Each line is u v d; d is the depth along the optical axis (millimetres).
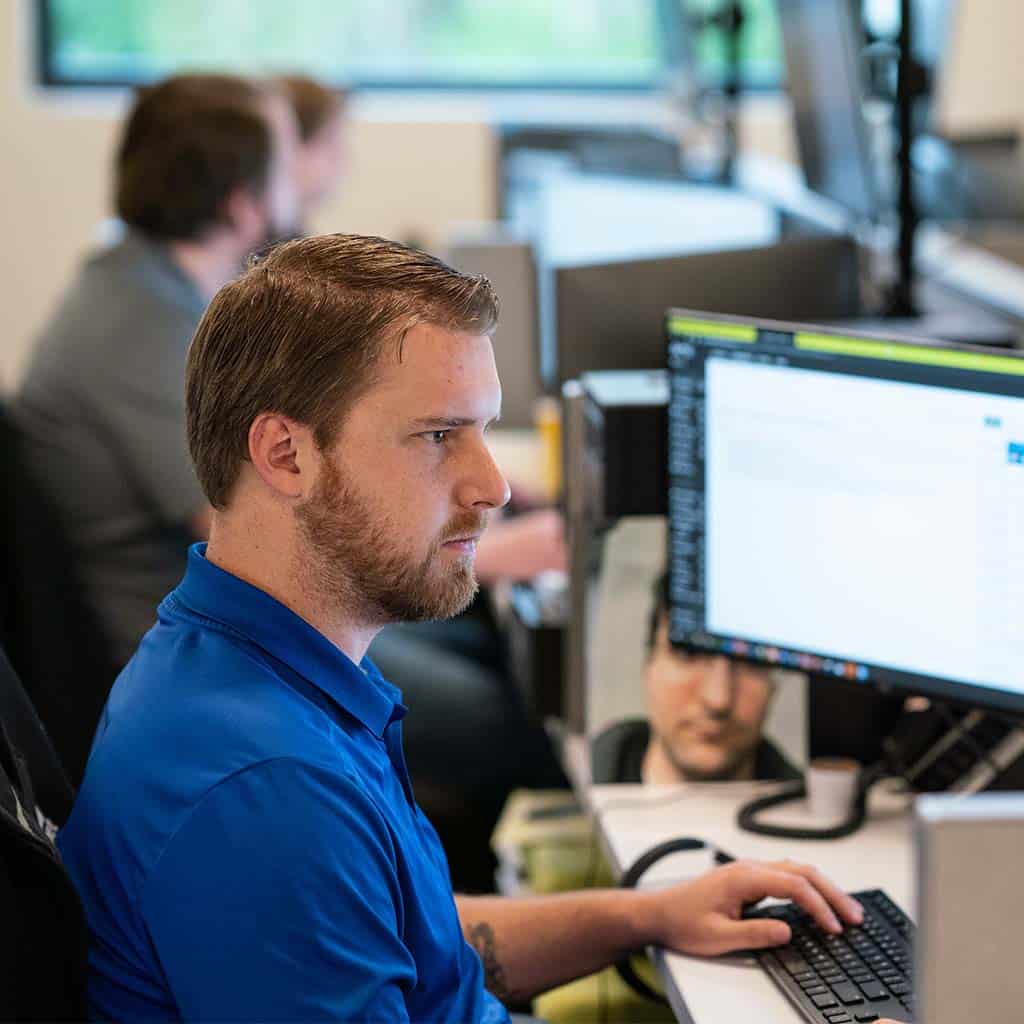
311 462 1258
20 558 2471
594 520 1923
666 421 1895
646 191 3277
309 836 1161
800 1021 1434
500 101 5562
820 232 2748
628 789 1977
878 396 1672
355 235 1325
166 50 5410
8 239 5297
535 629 2242
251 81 3010
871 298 2834
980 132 4020
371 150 5375
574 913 1609
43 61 5336
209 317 1305
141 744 1225
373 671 1448
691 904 1575
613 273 2490
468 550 1317
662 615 1942
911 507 1681
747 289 2520
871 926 1548
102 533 2678
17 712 1470
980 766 1833
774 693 1938
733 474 1807
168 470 2672
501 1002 1597
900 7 2660
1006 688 1663
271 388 1251
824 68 3023
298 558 1289
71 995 1211
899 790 1945
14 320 5348
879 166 3244
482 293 1292
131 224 2871
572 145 4188
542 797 2561
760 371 1751
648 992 1710
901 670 1737
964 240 3451
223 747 1191
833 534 1746
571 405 2053
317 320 1248
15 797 1270
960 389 1611
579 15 5551
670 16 4191
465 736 2695
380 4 5473
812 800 1866
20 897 1192
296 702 1258
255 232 2961
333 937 1152
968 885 1026
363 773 1282
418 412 1255
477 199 5441
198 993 1149
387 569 1282
